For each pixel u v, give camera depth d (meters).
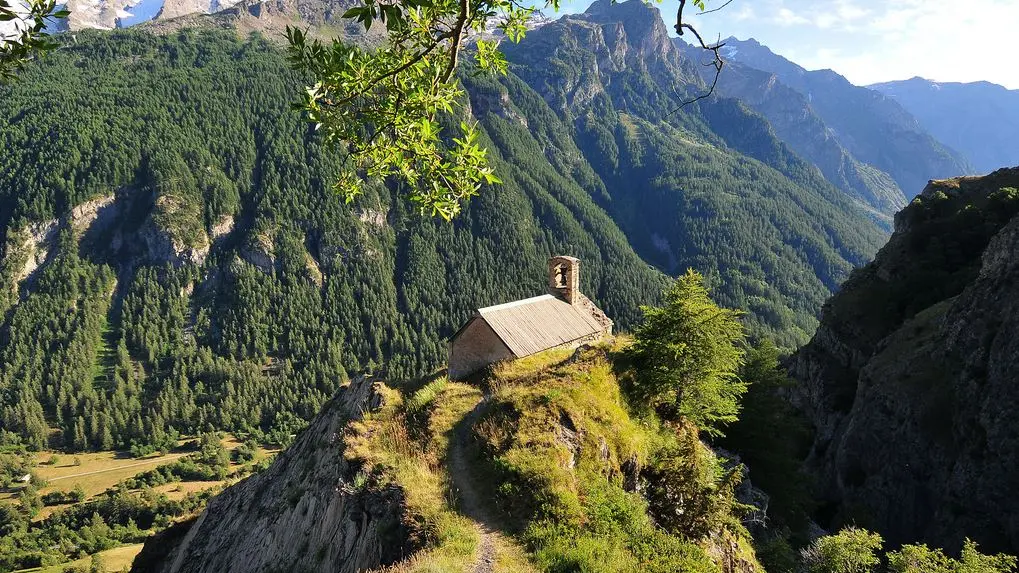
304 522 24.75
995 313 48.09
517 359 34.34
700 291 27.70
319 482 25.78
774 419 36.97
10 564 107.75
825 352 76.81
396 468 21.31
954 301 54.56
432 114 10.16
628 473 23.16
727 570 21.66
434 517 18.17
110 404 184.38
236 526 32.34
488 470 20.95
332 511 22.31
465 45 10.09
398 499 19.36
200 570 31.38
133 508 129.38
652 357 27.86
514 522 18.47
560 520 18.11
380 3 7.70
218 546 32.09
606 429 23.75
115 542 117.94
